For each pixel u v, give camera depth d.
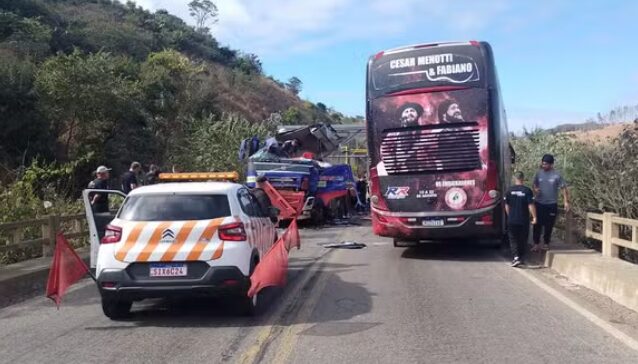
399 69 12.97
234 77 70.62
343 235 18.62
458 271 11.54
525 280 10.51
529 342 6.67
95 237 9.05
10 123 24.84
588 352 6.28
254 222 8.51
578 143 16.05
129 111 29.19
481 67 12.63
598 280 9.40
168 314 8.24
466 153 12.59
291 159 20.94
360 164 33.19
